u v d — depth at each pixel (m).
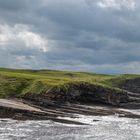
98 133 73.69
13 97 128.50
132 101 149.12
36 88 132.62
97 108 119.06
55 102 125.44
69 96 132.50
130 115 109.56
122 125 89.00
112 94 143.12
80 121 92.00
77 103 133.62
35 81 139.12
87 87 138.62
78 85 137.00
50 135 68.12
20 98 127.75
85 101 139.12
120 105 142.50
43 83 135.50
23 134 67.88
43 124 82.62
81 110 111.25
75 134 70.81
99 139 66.12
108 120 97.94
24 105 103.81
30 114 91.38
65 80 147.75
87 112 109.25
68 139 64.44
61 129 76.50
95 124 88.31
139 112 126.62
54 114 96.06
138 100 151.00
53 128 77.25
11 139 61.94
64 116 97.56
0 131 70.44
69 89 133.38
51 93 127.75
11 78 144.25
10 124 80.69
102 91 141.38
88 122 91.25
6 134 67.12
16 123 82.56
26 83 140.25
